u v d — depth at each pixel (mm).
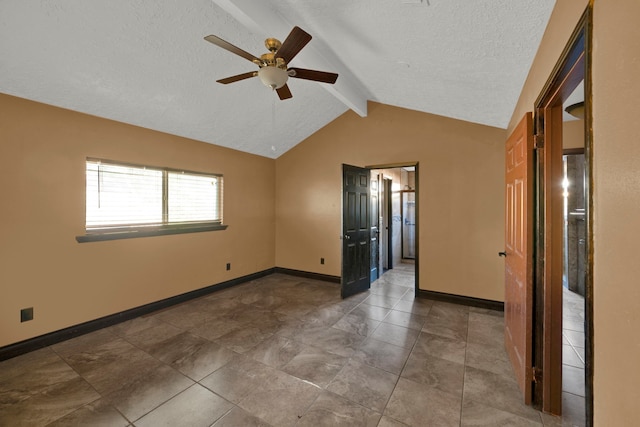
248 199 4605
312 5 1902
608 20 839
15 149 2342
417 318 3123
